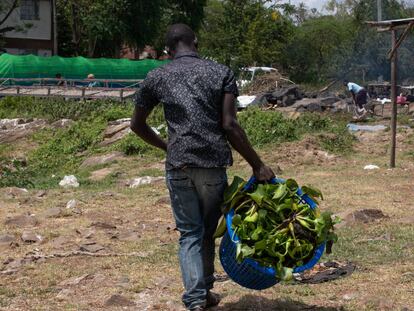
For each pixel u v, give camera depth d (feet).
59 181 45.34
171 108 16.52
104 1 144.87
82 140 57.47
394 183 38.50
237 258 15.72
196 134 16.25
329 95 97.04
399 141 56.44
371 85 110.63
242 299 18.92
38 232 28.53
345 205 32.30
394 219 28.89
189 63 16.74
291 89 92.53
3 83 104.37
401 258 22.81
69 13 160.25
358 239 25.50
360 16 158.61
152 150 52.08
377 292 19.35
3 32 140.77
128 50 188.96
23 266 23.15
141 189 39.65
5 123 74.54
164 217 31.32
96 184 42.96
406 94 105.60
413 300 18.60
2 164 53.47
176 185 16.51
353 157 50.21
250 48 147.54
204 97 16.34
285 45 167.53
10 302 19.33
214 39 151.84
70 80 99.45
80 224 30.01
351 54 153.58
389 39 149.07
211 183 16.38
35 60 114.01
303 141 52.42
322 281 20.65
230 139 16.30
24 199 36.86
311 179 40.83
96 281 21.16
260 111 57.52
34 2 148.15
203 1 165.07
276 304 18.49
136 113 17.07
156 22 150.61
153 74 16.83
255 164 16.44
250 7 152.97
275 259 16.01
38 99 85.71
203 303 16.39
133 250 25.12
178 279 21.20
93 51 152.76
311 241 16.22
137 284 20.67
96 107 76.02
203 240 17.38
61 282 21.34
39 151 57.62
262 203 16.08
